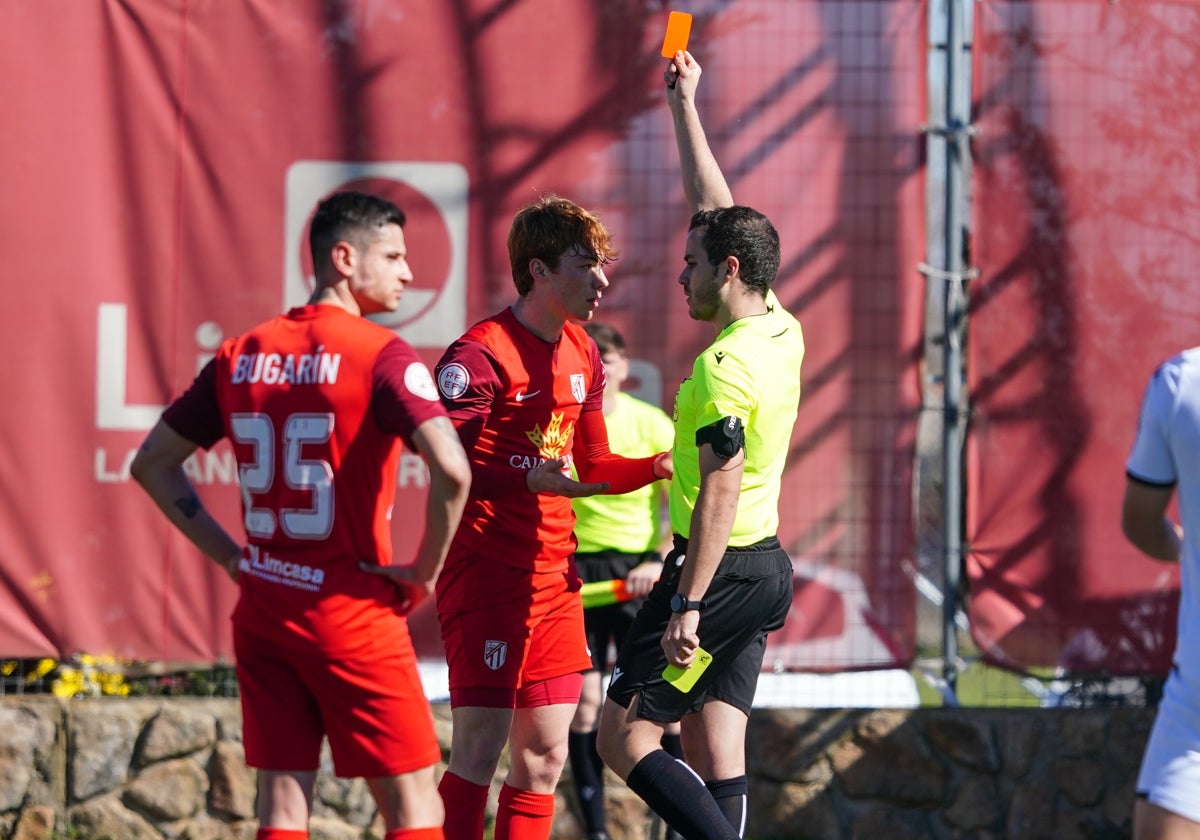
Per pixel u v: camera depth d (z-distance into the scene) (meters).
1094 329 19.48
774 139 19.55
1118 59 19.50
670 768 13.76
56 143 19.50
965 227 19.53
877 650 19.55
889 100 19.55
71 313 19.50
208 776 19.27
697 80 16.17
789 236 19.56
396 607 11.44
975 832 19.36
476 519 14.06
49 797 19.17
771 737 19.50
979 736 19.41
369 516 11.27
